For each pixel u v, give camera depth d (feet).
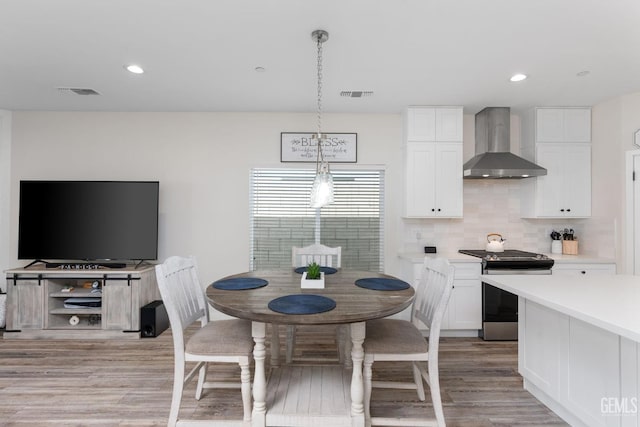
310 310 5.27
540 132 11.80
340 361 8.41
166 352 9.75
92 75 9.22
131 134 12.51
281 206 12.83
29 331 10.74
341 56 8.10
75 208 11.48
